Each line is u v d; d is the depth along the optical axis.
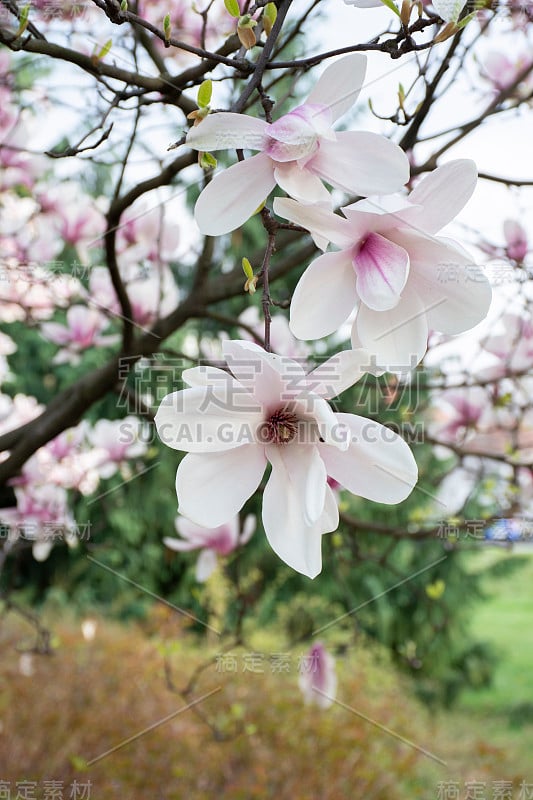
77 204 1.54
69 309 1.63
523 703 5.06
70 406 1.44
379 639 4.91
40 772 2.74
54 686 3.53
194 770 2.97
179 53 1.21
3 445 1.48
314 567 0.57
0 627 4.33
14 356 4.82
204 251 1.26
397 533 1.54
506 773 3.54
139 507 2.61
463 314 0.59
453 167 0.56
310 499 0.55
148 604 4.43
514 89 1.18
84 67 0.83
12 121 1.51
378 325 0.59
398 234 0.58
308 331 0.59
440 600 4.93
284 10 0.60
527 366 1.38
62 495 1.67
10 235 1.57
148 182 0.95
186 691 1.78
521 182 1.10
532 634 5.98
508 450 1.54
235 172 0.57
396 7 0.60
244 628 2.79
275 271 1.42
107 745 3.03
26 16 0.77
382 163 0.56
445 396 1.56
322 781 3.09
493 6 0.95
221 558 1.32
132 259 1.18
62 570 5.18
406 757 3.40
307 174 0.56
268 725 3.27
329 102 0.58
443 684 5.27
